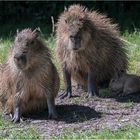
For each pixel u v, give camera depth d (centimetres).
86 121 1192
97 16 1448
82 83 1451
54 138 1086
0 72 1263
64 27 1373
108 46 1422
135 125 1145
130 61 1586
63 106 1312
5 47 1722
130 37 1798
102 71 1430
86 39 1359
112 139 1051
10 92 1242
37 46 1212
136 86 1386
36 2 2100
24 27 2056
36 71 1213
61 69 1441
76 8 1405
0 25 2112
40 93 1230
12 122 1212
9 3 2119
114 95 1384
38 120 1216
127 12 2105
